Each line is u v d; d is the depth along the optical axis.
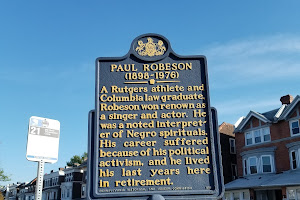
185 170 8.15
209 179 8.09
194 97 8.74
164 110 8.65
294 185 26.36
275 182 27.88
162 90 8.80
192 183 8.05
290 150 29.59
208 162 8.22
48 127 8.63
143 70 8.98
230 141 40.03
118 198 7.92
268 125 32.16
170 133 8.43
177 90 8.80
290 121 30.33
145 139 8.38
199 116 8.58
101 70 8.95
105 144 8.30
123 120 8.55
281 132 30.95
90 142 8.37
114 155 8.23
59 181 61.94
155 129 8.48
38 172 8.23
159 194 7.90
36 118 8.48
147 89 8.81
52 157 8.51
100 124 8.49
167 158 8.23
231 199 33.00
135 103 8.70
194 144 8.35
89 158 8.22
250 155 33.00
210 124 8.45
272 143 31.59
